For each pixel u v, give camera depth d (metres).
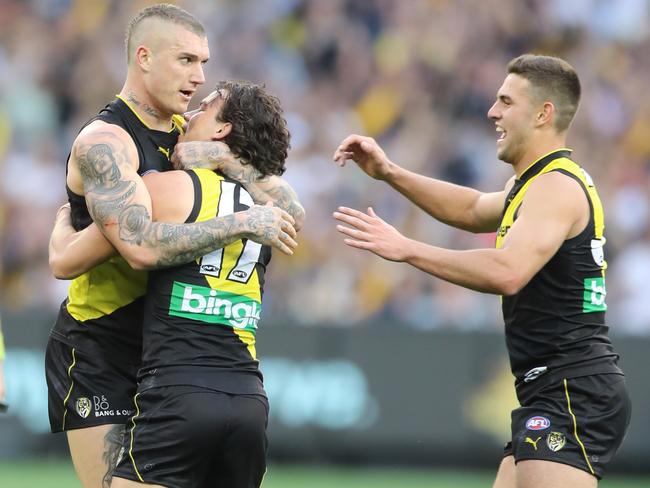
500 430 37.09
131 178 17.22
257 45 51.53
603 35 53.81
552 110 19.56
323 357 37.53
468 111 50.47
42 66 50.44
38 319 36.91
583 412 18.78
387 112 50.25
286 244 17.27
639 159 49.56
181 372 17.02
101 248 17.53
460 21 52.78
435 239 44.28
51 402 19.30
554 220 18.67
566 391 18.91
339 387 37.44
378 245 18.28
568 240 18.98
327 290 42.47
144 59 18.08
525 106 19.61
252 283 17.72
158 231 16.88
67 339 19.06
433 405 37.31
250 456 17.33
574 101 19.69
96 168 17.20
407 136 49.41
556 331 19.09
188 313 17.20
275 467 37.50
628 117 51.06
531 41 53.34
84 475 18.95
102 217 17.08
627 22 54.06
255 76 50.62
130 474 17.00
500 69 51.69
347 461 37.44
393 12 52.88
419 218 44.69
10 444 36.69
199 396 16.89
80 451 18.92
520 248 18.42
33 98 49.28
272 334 37.62
